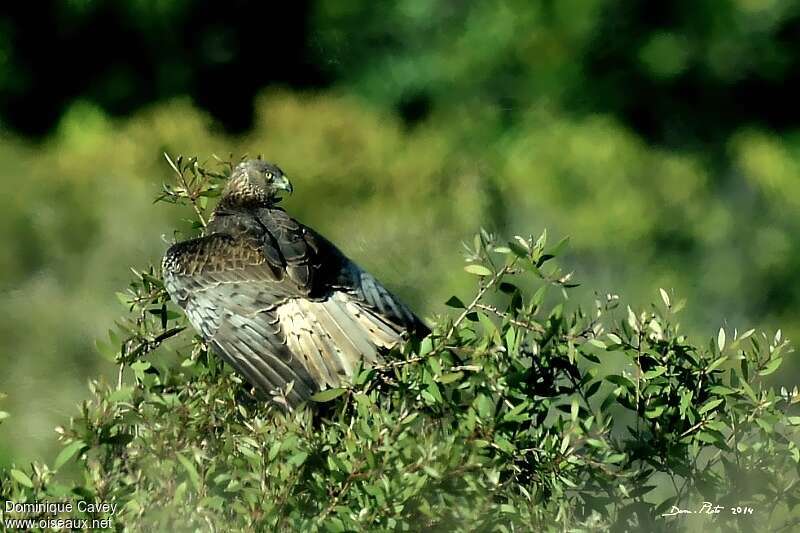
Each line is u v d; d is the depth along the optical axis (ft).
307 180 62.75
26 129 83.20
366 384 23.32
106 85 83.92
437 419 23.57
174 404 23.52
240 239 29.32
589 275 57.21
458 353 24.34
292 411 23.36
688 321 56.03
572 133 68.69
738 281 58.85
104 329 47.03
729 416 24.63
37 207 55.57
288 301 28.60
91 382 23.97
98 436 22.79
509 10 81.25
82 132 77.30
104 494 22.03
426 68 82.12
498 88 80.59
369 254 54.85
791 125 82.48
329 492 21.84
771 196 64.54
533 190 61.52
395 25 84.02
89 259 52.60
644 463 27.22
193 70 85.71
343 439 22.59
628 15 80.94
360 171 62.95
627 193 60.29
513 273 24.40
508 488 23.11
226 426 23.85
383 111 79.66
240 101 85.76
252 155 65.57
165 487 22.34
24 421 40.04
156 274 30.60
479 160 67.51
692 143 80.02
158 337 25.90
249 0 89.25
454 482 22.25
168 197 29.32
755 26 81.56
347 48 84.84
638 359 24.13
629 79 81.00
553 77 79.92
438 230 57.11
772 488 24.49
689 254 60.18
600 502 24.08
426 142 68.08
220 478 22.03
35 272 52.42
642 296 55.47
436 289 51.52
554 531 22.12
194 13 85.40
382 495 21.26
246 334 28.50
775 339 24.91
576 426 22.91
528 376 24.02
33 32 83.76
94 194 57.62
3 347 45.34
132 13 84.12
